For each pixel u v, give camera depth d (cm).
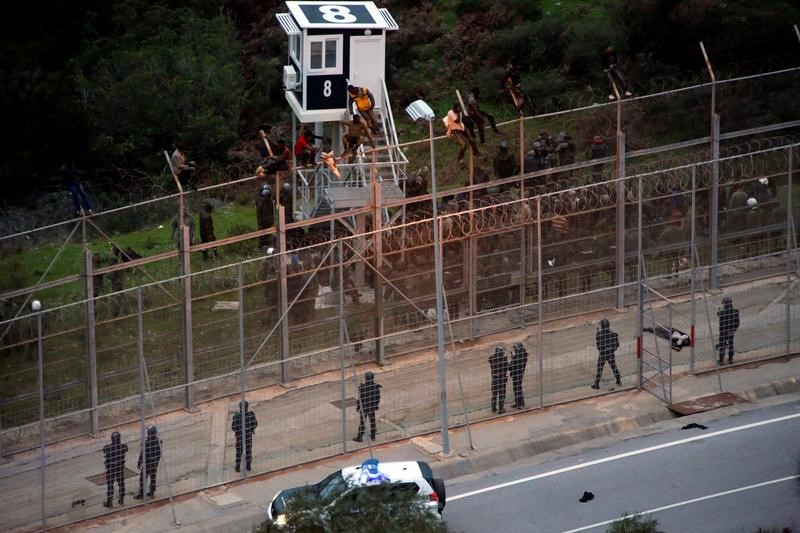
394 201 14212
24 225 18238
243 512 11562
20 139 19788
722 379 13462
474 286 14300
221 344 13638
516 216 14312
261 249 15388
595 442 12475
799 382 13350
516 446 12419
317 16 15625
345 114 15775
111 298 13450
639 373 13388
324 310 13975
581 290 14712
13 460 12650
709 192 14850
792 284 14288
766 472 11594
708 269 14912
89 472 12150
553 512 11156
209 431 12619
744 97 16725
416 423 12850
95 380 13162
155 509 11750
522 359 13000
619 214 14650
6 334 13112
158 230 17775
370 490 8938
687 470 11731
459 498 11525
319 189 15188
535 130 18100
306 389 13312
